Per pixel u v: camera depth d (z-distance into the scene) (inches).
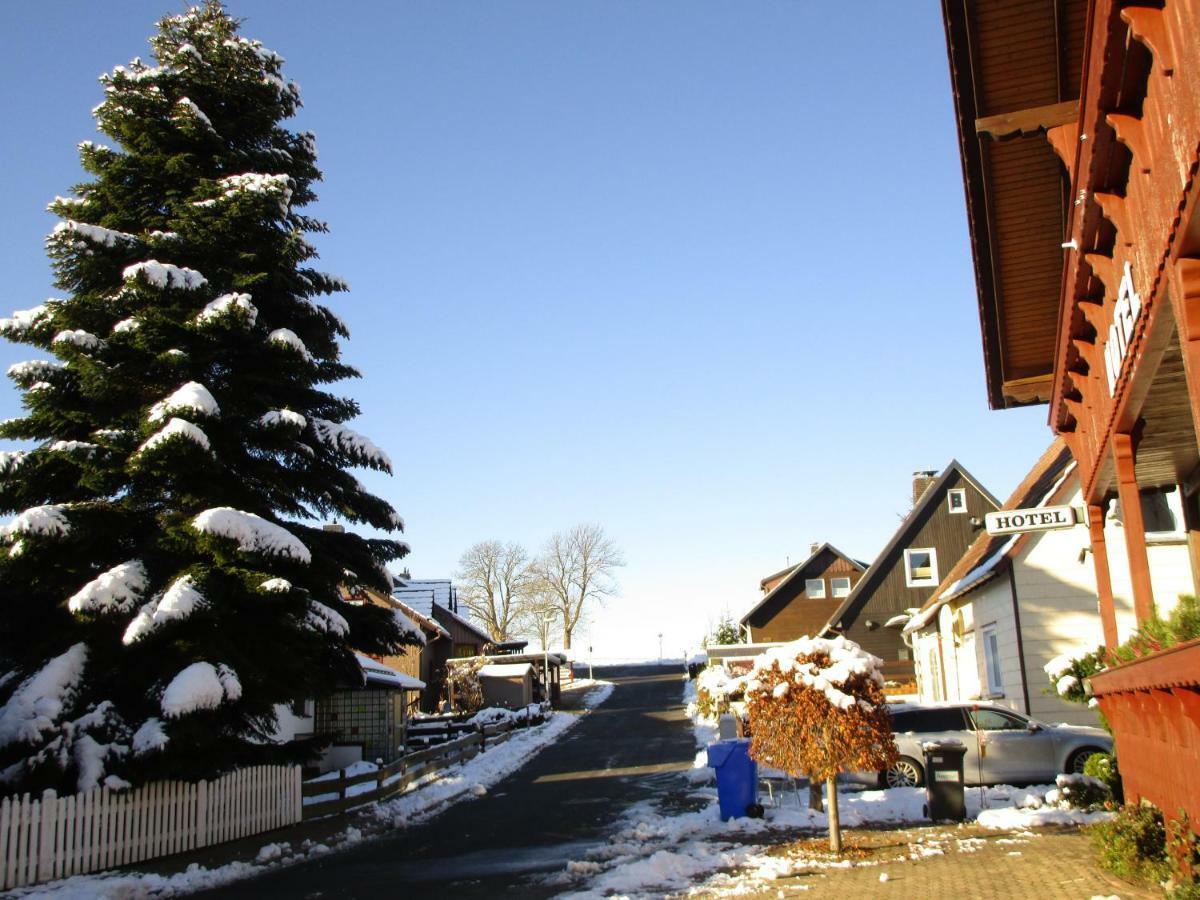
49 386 600.7
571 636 3740.2
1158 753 329.1
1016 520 493.0
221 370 656.4
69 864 480.4
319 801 713.0
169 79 693.9
